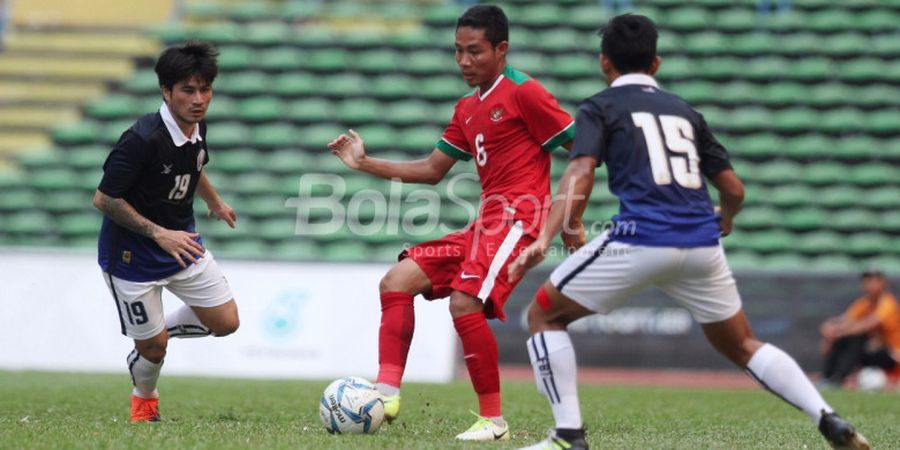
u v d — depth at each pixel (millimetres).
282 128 67188
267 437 19641
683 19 73000
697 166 17219
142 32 75312
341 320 48531
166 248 22594
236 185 63656
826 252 62156
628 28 17578
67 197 65125
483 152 22062
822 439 21828
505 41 21891
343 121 67875
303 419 25172
